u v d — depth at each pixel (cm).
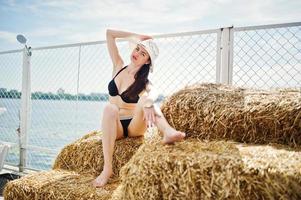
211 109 191
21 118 399
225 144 167
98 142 245
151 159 156
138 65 242
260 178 126
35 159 384
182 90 223
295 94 189
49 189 199
